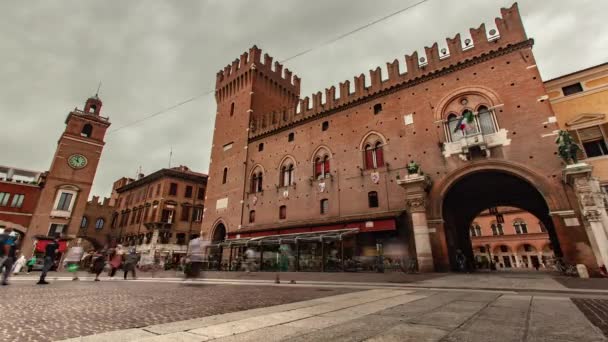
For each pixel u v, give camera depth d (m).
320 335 4.17
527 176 20.11
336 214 28.67
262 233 32.59
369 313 5.91
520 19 23.34
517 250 55.84
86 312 6.24
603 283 12.45
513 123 21.64
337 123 32.00
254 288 11.94
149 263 42.06
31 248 41.44
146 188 53.88
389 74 29.53
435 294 9.13
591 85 22.92
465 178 24.02
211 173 44.28
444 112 25.12
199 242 19.41
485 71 23.95
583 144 22.11
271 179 35.78
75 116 49.75
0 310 6.27
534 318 5.29
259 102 43.59
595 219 16.36
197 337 4.09
